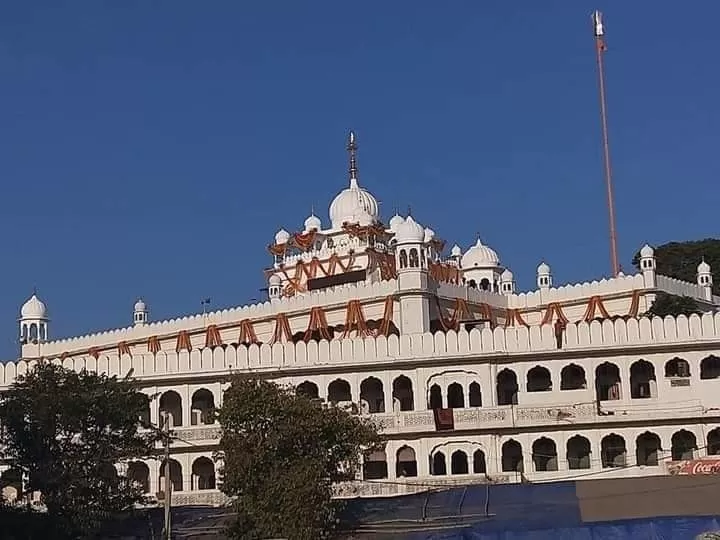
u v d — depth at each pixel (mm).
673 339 63938
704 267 85812
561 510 49875
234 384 50125
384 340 66312
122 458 51031
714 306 83125
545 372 65750
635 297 76125
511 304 82000
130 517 53156
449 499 52219
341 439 48562
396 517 50875
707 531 42625
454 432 63250
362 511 51406
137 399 52844
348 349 66500
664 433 62250
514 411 63219
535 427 62906
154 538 51156
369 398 66750
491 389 64875
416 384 65625
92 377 52156
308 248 98625
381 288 77375
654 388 64375
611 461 62438
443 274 91562
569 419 62656
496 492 52562
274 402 48406
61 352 88312
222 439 49125
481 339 65562
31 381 51219
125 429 51688
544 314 79812
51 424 49750
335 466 48438
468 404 64875
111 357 68438
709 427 62000
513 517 49188
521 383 65000
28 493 52562
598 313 77250
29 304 91312
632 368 64938
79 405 50156
